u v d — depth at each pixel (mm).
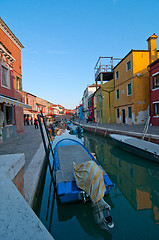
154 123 12953
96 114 28422
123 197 4059
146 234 2766
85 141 13547
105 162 7176
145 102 15312
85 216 3264
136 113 15312
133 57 15047
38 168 4488
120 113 18641
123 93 17547
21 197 1270
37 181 3818
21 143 8453
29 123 28891
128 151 7992
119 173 5801
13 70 11500
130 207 3590
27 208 1124
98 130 15602
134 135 9367
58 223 3123
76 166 3848
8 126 9844
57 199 3885
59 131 23594
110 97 21141
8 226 934
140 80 15227
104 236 2793
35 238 848
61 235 2828
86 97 43031
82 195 3324
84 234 2826
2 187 1413
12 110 10656
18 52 12680
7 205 1152
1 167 1847
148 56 15195
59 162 4965
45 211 3508
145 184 4848
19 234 873
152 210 3463
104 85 21844
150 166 6430
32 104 31672
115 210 3475
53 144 11680
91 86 40219
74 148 6379
